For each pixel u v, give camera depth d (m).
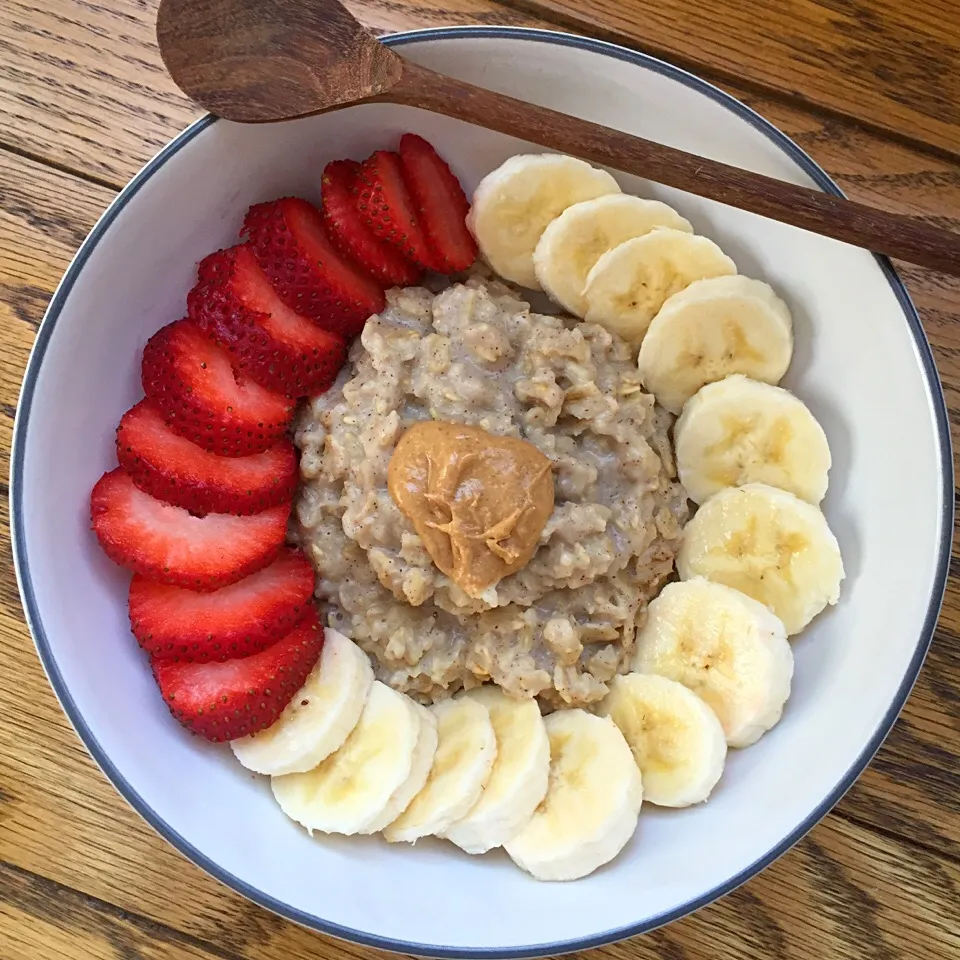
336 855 0.24
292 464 0.25
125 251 0.23
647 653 0.26
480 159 0.25
